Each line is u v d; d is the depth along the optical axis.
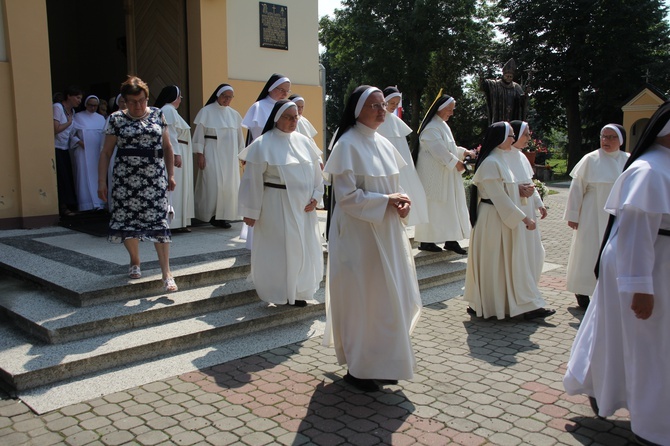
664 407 3.08
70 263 5.76
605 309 3.31
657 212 3.00
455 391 4.00
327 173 3.96
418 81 35.84
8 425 3.46
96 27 11.77
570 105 32.50
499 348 4.86
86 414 3.60
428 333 5.25
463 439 3.36
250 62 9.79
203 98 9.17
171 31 9.40
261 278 5.18
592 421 3.58
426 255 7.27
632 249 3.03
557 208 15.05
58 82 12.24
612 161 5.83
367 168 3.89
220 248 6.62
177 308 4.97
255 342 4.86
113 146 5.16
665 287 3.07
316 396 3.90
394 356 3.85
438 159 7.21
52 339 4.34
